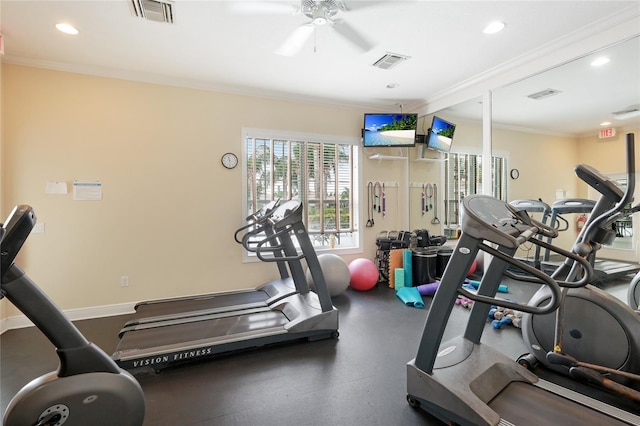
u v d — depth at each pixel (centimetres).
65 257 340
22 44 294
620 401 194
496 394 169
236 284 413
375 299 409
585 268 162
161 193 377
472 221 158
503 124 368
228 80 386
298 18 259
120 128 359
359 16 256
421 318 342
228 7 243
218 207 403
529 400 165
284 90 421
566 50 301
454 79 390
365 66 351
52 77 333
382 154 510
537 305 231
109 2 235
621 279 271
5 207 317
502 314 325
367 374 228
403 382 217
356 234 497
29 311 137
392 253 464
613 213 193
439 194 465
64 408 138
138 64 340
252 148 425
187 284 390
